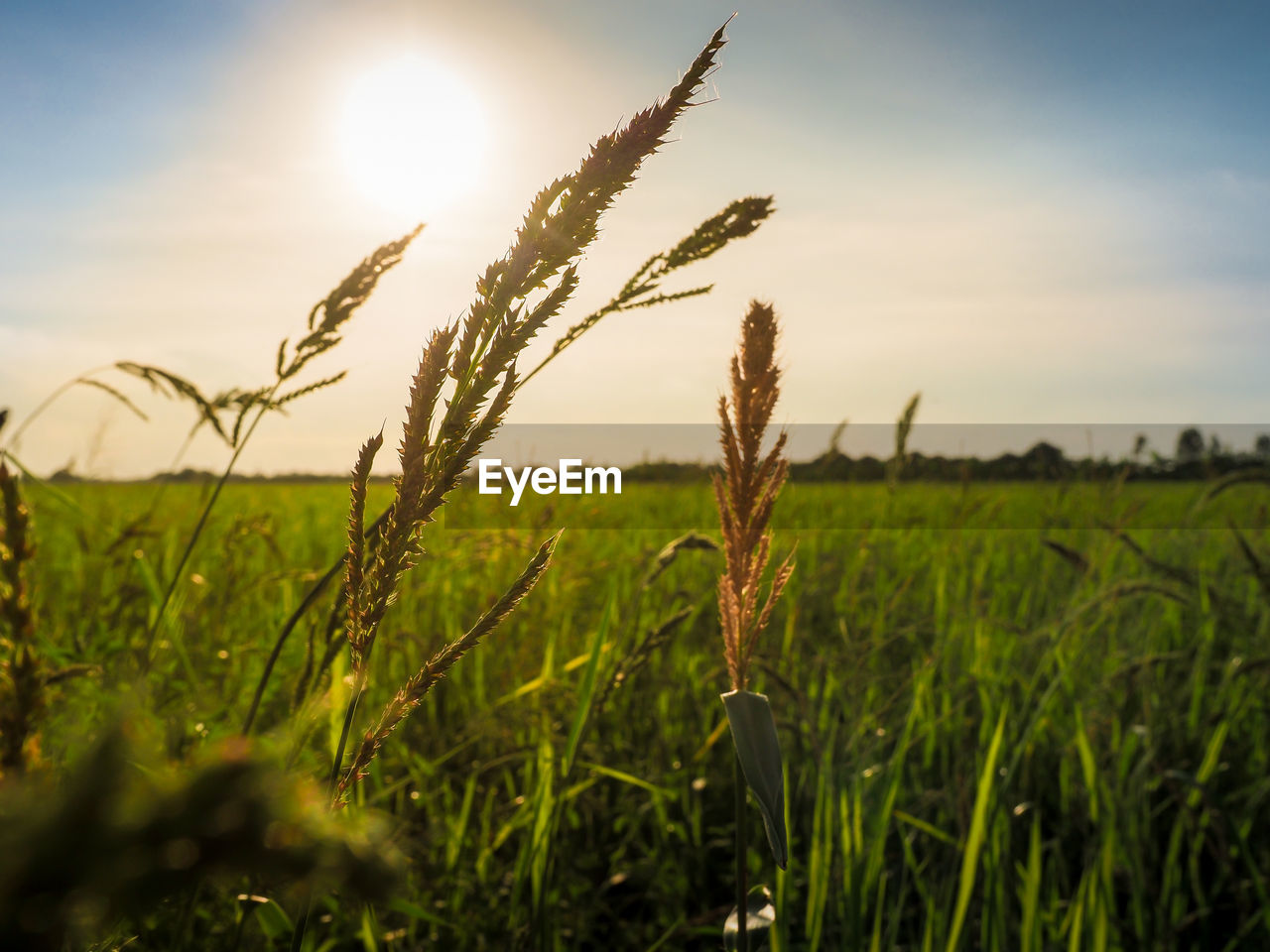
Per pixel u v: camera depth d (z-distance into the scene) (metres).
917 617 4.54
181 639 2.98
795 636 4.16
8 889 0.16
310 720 1.29
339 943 2.61
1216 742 3.14
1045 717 3.47
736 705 1.33
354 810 2.34
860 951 2.34
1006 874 2.62
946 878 2.62
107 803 0.17
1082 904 2.40
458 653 0.82
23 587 0.74
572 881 3.02
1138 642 4.16
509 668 4.00
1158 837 3.37
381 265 1.73
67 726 1.47
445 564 4.36
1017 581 5.56
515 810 3.38
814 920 2.34
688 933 2.75
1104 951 2.37
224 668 2.82
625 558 5.23
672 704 4.24
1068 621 3.31
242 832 0.17
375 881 0.18
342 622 1.33
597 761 3.63
